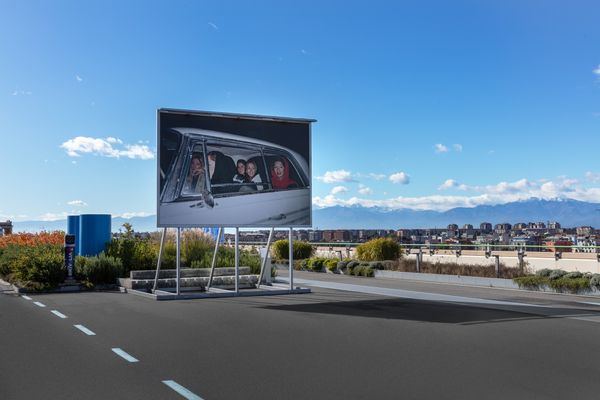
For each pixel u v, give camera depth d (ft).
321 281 80.38
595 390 23.04
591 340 33.83
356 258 106.83
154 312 46.39
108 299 56.24
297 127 62.49
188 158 57.47
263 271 67.05
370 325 39.58
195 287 66.28
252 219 60.08
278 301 54.70
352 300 55.52
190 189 57.36
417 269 90.17
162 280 65.00
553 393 22.63
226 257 77.87
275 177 61.21
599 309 48.62
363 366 27.07
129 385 23.66
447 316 44.06
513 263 89.10
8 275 73.77
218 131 58.80
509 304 52.26
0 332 36.40
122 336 35.09
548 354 29.86
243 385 23.65
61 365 27.25
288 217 61.77
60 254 71.26
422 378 24.84
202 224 57.72
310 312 46.47
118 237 86.99
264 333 36.24
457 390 22.98
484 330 37.42
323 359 28.55
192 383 23.97
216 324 39.96
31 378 24.82
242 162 59.77
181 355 29.50
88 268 67.31
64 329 37.60
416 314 45.21
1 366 27.04
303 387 23.36
